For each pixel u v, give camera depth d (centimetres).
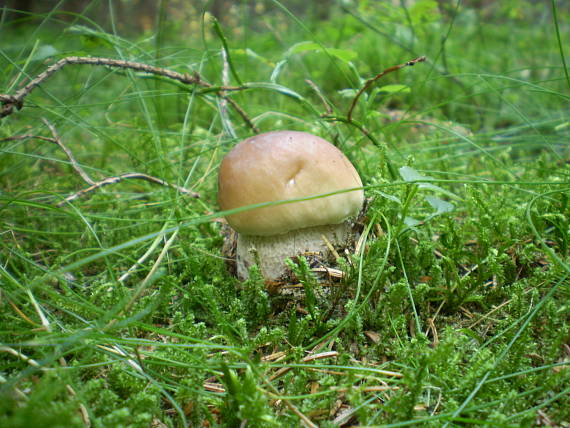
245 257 22
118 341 17
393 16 51
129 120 42
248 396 16
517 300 20
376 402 17
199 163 37
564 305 19
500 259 22
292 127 42
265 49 58
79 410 16
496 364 17
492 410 16
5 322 19
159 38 32
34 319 20
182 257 25
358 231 24
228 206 21
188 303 22
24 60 28
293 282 21
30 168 35
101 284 23
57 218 30
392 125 29
